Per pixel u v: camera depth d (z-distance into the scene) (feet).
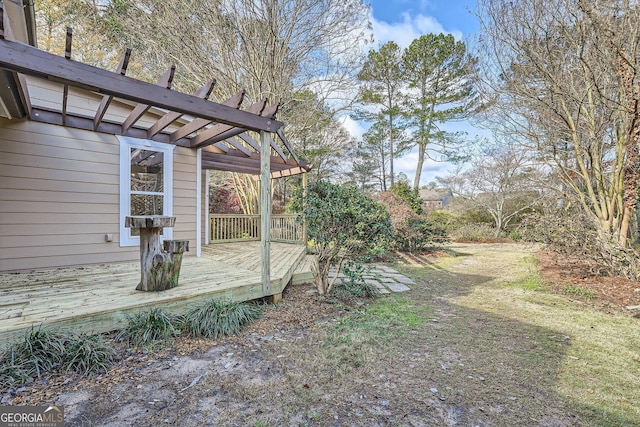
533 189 35.01
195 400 6.19
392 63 51.65
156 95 8.71
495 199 44.09
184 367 7.42
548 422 5.74
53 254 13.75
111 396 6.20
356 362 7.92
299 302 12.73
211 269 14.28
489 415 5.91
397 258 26.35
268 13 25.35
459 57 46.57
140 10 26.20
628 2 14.88
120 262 15.38
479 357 8.39
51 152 13.64
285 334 9.59
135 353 7.87
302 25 27.63
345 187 14.62
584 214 19.16
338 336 9.51
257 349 8.50
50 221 13.66
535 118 20.44
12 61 6.61
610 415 5.97
